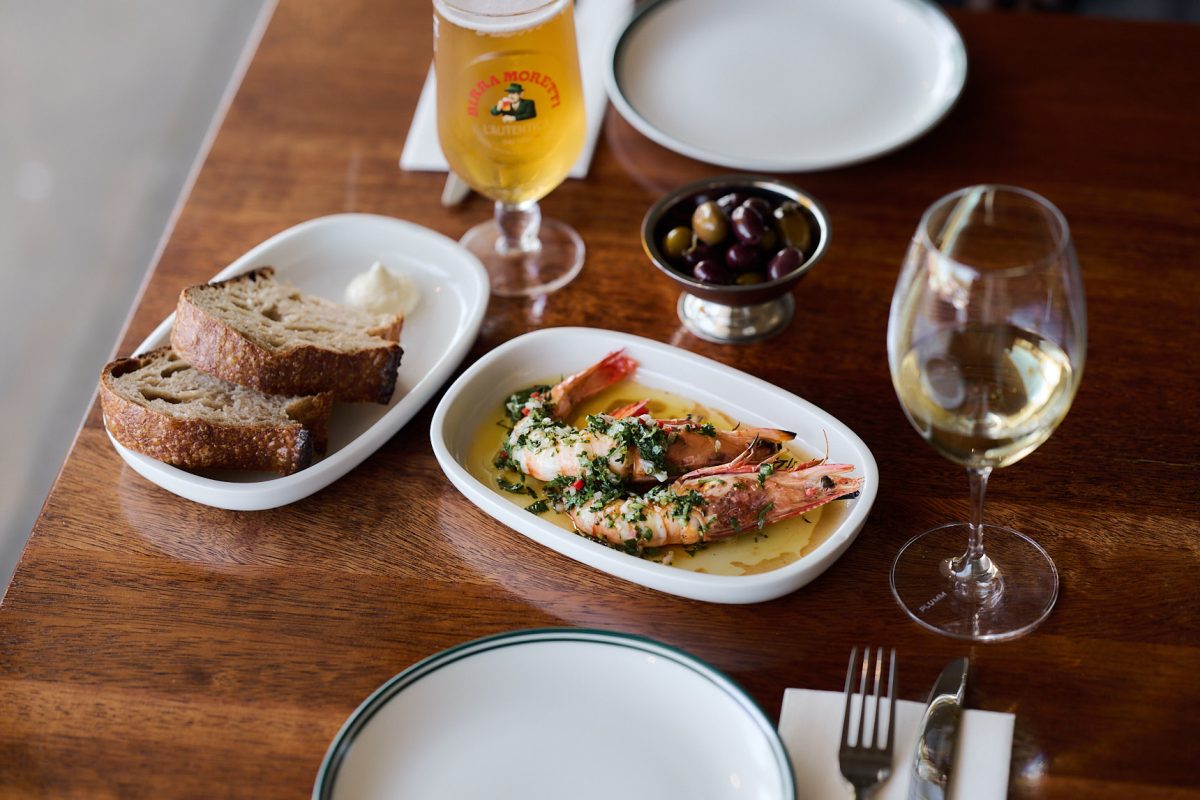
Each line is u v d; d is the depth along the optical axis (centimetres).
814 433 123
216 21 371
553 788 95
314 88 175
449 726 99
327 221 150
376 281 141
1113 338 133
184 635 111
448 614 112
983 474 104
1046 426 98
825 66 167
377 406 132
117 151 333
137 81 351
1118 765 97
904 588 110
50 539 121
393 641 110
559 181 142
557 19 127
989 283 94
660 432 116
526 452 119
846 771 94
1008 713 100
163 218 317
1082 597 108
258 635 111
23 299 298
